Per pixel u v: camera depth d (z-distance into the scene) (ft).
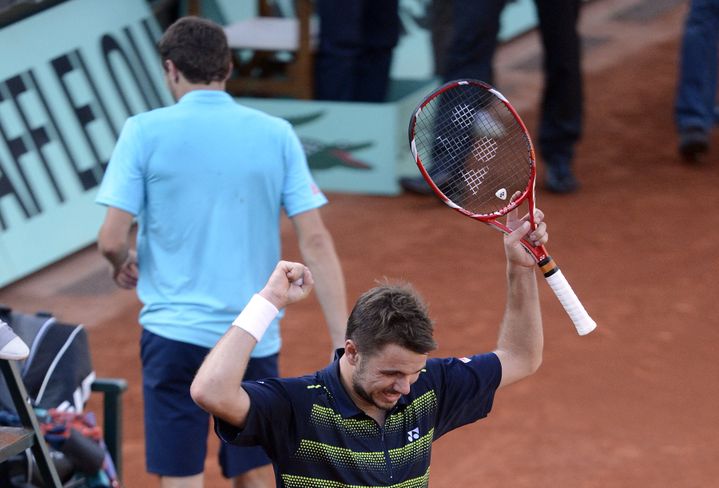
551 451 75.15
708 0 127.34
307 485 38.73
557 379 84.69
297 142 57.52
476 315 96.02
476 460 74.33
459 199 54.03
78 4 119.34
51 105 113.19
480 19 111.86
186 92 56.39
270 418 37.83
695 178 129.39
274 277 37.76
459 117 57.11
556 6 116.78
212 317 55.62
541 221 42.88
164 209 55.67
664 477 71.82
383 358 36.14
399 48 161.38
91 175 114.93
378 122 126.11
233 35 133.90
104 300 102.73
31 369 57.62
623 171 132.16
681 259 107.04
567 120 122.62
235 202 55.57
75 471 57.00
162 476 57.36
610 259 107.04
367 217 120.67
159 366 56.18
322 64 131.54
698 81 129.80
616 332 92.27
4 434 44.96
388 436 39.19
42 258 108.37
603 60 173.68
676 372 85.71
